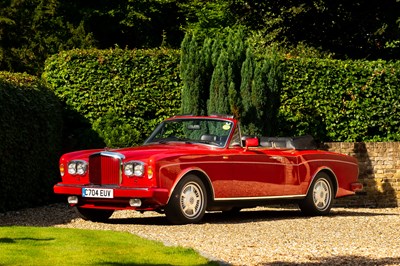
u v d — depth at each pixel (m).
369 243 14.40
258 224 17.67
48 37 40.28
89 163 17.70
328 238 15.10
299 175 19.78
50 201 23.88
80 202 17.98
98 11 46.81
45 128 23.25
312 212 20.23
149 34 49.22
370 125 27.56
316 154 20.33
